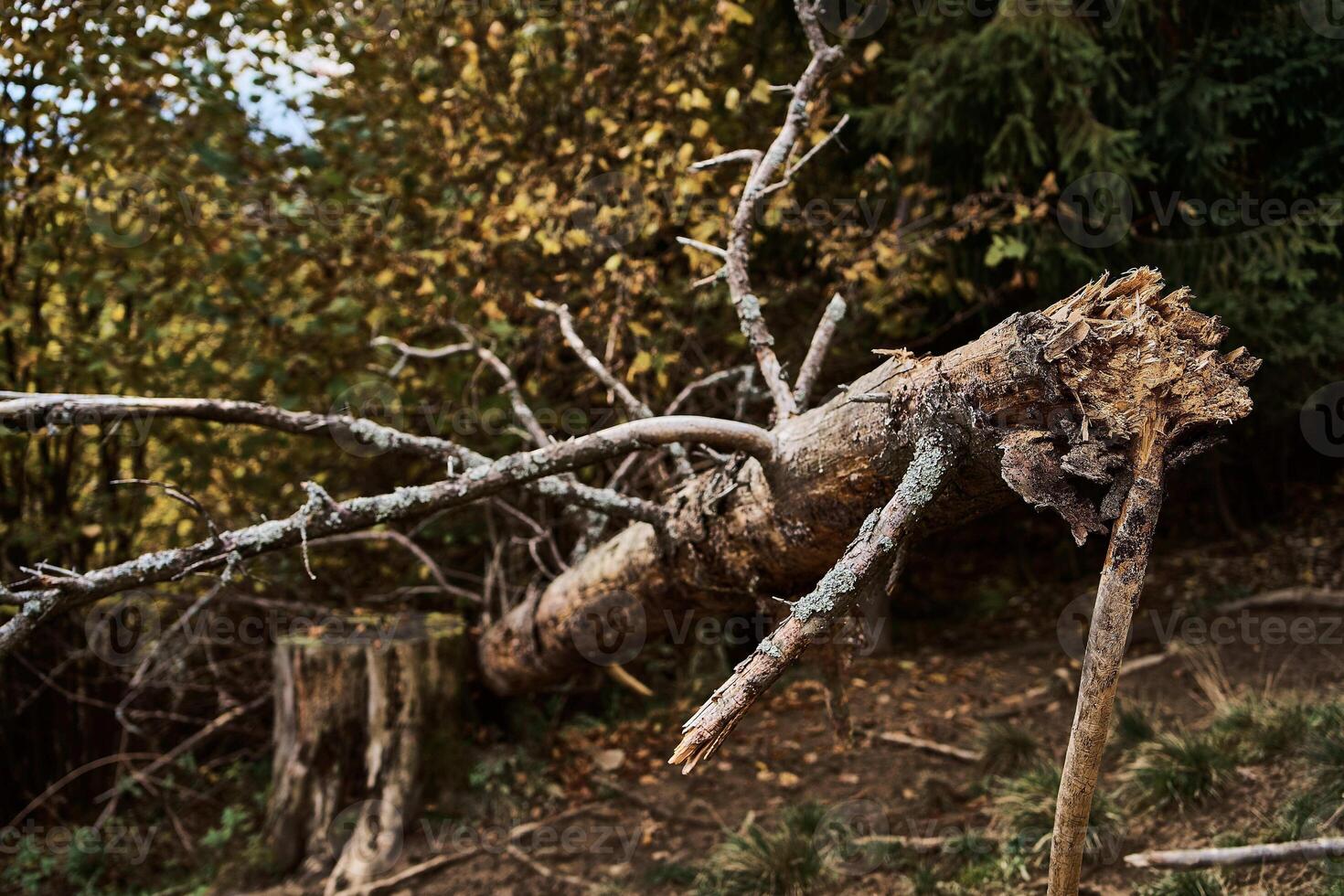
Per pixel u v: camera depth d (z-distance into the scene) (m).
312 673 4.02
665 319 4.58
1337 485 6.59
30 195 4.09
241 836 4.27
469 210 4.27
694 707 4.77
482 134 4.38
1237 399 1.50
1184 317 1.59
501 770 4.18
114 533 4.64
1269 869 2.81
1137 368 1.53
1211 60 4.22
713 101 4.61
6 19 3.76
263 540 2.21
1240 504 6.47
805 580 2.33
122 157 4.16
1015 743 3.86
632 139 4.25
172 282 4.30
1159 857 2.84
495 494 2.30
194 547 2.19
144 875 4.21
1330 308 4.54
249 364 4.27
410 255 4.30
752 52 4.96
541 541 5.05
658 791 4.14
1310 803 3.00
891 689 4.78
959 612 5.92
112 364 4.14
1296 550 5.73
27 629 2.06
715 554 2.43
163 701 4.94
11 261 4.37
